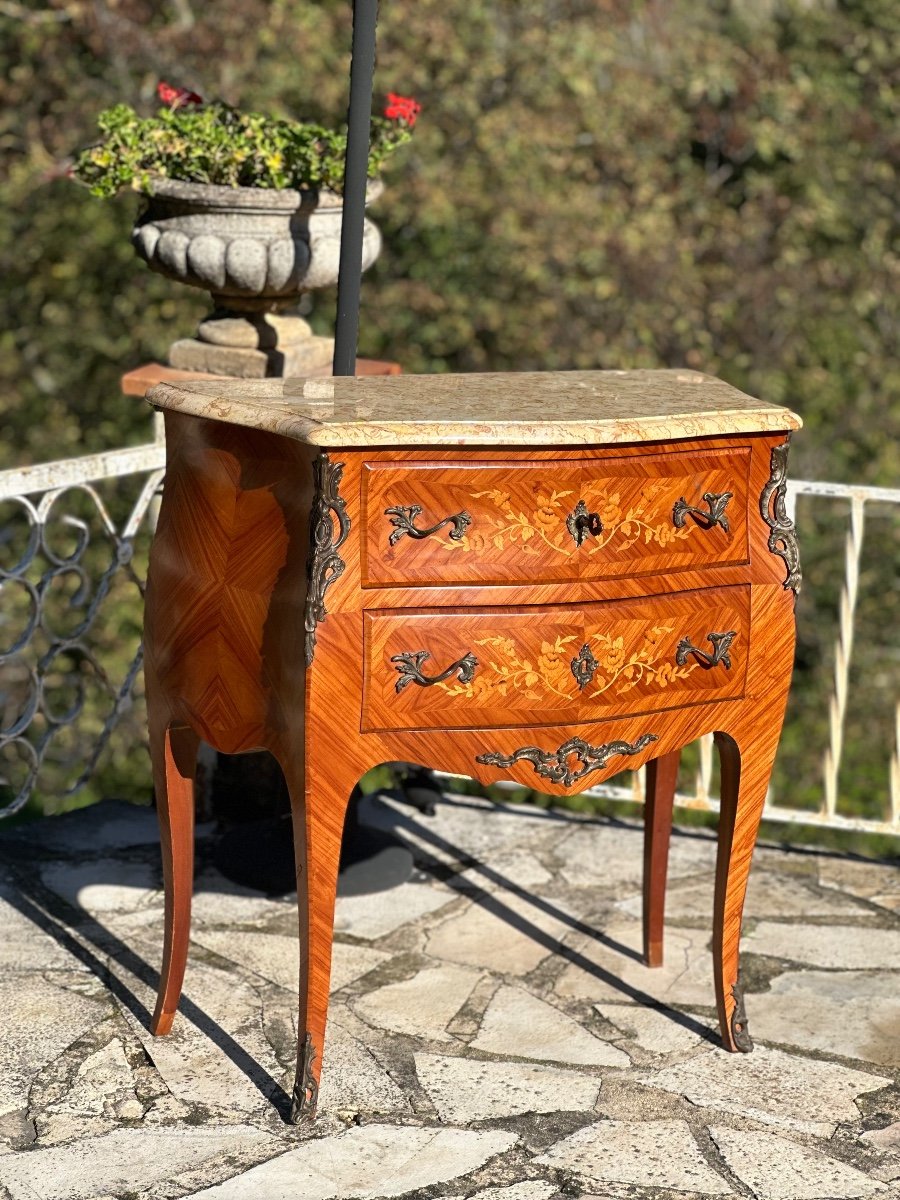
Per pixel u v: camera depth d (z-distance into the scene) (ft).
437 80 29.99
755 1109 8.97
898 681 30.73
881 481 32.17
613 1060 9.45
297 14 29.58
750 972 10.62
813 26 34.32
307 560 7.98
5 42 31.09
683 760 27.94
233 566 8.57
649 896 10.51
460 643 8.23
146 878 11.82
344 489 7.91
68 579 29.81
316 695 8.07
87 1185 8.10
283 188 12.07
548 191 30.55
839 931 11.29
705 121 32.71
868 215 33.63
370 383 9.23
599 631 8.43
